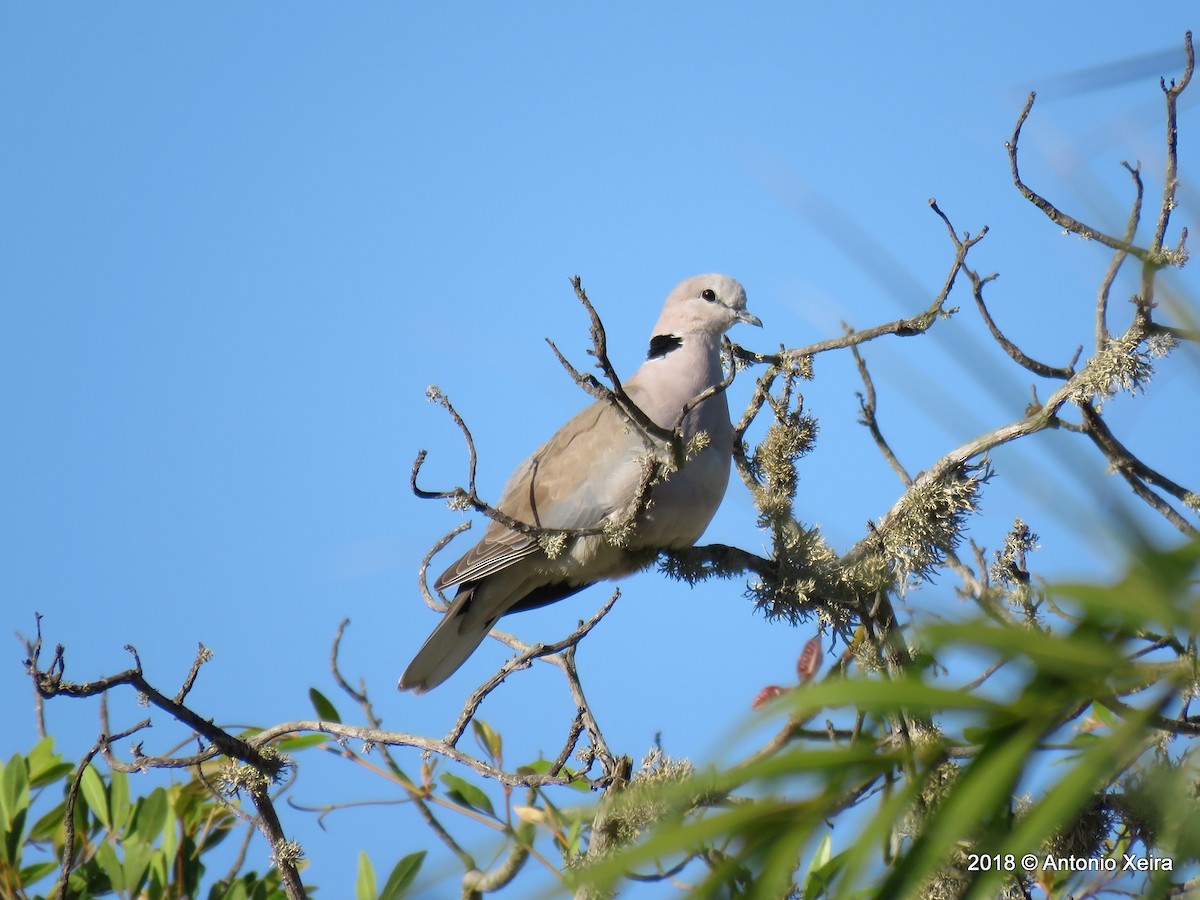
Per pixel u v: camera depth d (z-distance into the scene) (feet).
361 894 30.78
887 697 9.30
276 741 32.65
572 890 9.39
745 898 9.54
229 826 32.48
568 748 25.48
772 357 30.32
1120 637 9.26
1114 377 26.00
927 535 26.89
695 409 33.96
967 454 27.07
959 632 9.30
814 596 27.53
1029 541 26.03
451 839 30.71
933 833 9.08
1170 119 23.41
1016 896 20.42
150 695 24.27
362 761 31.83
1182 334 10.28
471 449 25.36
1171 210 24.35
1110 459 27.55
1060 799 8.89
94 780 30.63
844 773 9.81
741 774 9.90
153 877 29.68
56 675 23.04
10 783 29.76
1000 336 29.37
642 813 19.44
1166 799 9.72
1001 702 9.29
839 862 22.45
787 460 29.27
